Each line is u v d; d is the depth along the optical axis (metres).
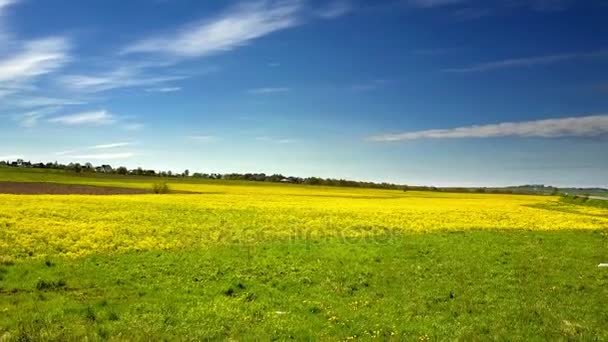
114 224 41.75
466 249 36.22
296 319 18.00
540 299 21.64
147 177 165.38
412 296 21.97
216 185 138.88
